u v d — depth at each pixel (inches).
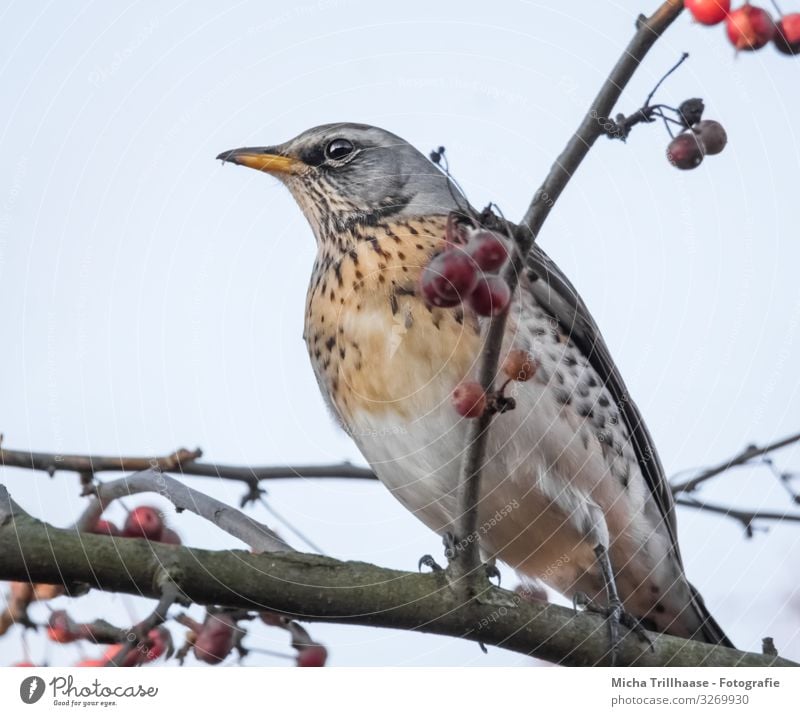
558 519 399.5
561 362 397.1
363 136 438.9
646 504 416.2
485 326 371.6
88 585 295.4
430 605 320.2
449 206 419.5
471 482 297.3
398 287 388.8
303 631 338.0
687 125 303.4
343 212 426.6
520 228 261.7
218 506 343.3
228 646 315.3
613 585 381.1
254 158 440.5
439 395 374.0
